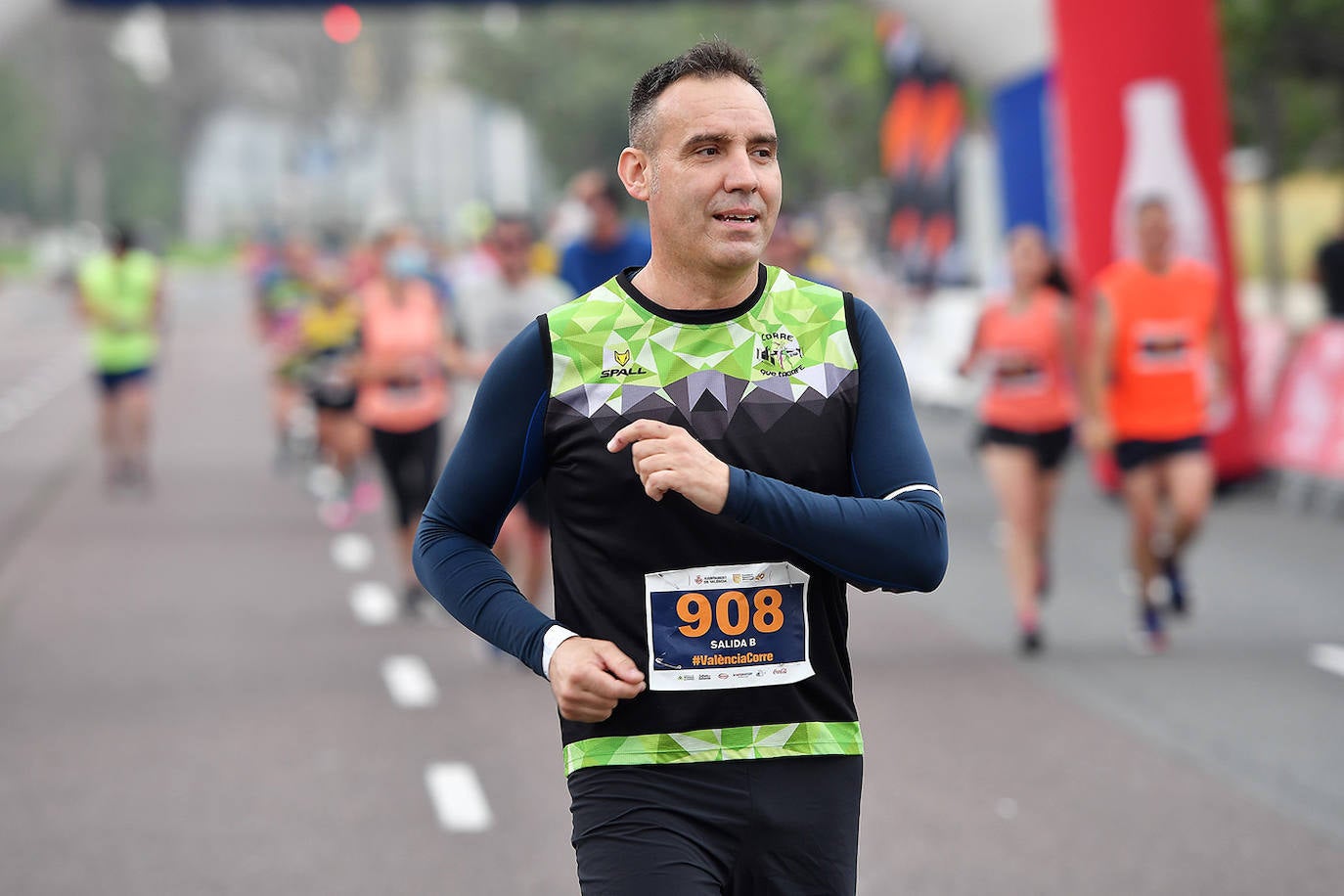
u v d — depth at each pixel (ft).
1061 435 76.07
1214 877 45.73
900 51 197.26
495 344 78.69
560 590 26.04
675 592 25.31
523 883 46.11
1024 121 147.02
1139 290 74.54
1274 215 209.97
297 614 85.46
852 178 346.54
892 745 59.77
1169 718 62.75
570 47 521.24
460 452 26.45
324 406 117.60
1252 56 170.50
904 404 26.02
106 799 54.75
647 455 24.00
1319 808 51.78
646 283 26.11
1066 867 46.78
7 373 266.57
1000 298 76.43
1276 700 64.90
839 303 26.27
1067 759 57.52
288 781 56.39
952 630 79.77
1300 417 116.78
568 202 212.23
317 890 45.80
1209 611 81.76
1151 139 120.88
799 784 25.41
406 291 85.30
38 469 149.07
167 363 272.31
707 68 25.25
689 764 25.22
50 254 624.18
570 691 24.56
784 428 25.55
